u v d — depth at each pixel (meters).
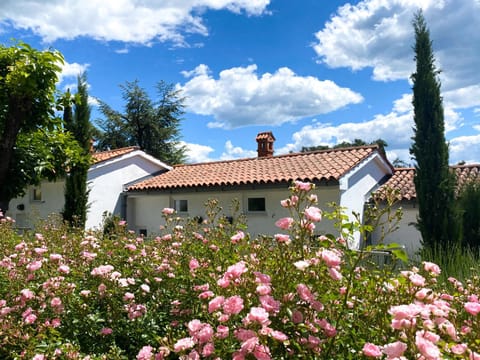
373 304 1.89
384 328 1.72
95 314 2.56
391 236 10.16
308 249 2.10
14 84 6.33
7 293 2.87
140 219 14.29
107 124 36.22
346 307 1.87
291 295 1.76
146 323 2.53
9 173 7.00
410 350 1.30
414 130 8.25
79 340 2.46
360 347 1.67
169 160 36.28
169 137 36.81
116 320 2.57
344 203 9.84
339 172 9.59
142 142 36.62
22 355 1.99
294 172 10.69
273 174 11.01
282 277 1.91
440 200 7.70
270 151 16.69
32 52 6.62
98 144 36.22
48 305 2.55
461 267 3.95
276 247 2.21
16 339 2.11
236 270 1.79
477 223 7.67
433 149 7.90
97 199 13.45
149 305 2.78
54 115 7.60
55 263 3.01
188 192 12.20
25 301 2.54
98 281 2.83
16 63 6.46
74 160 8.26
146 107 36.59
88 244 3.87
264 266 2.13
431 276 2.34
